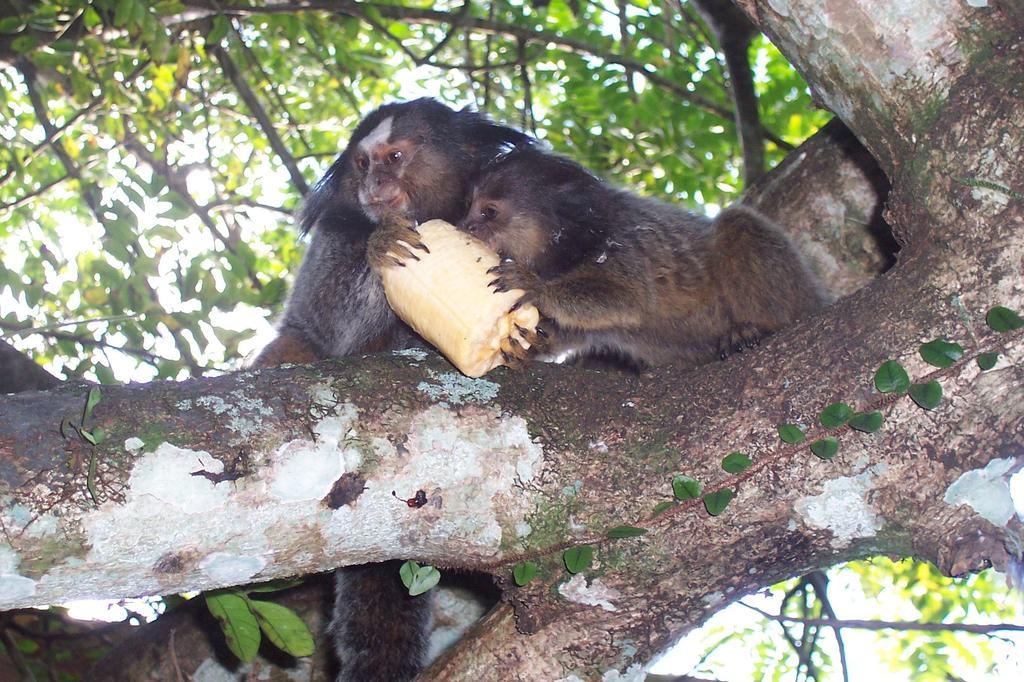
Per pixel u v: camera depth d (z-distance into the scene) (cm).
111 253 502
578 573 405
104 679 599
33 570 343
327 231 710
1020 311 383
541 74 1244
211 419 369
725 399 409
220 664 606
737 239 628
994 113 385
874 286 412
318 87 1342
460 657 421
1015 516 392
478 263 466
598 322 605
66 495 345
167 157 901
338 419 386
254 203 971
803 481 394
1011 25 390
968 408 385
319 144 1366
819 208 666
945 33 393
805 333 415
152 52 855
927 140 398
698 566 405
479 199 677
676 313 633
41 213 1152
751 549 404
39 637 756
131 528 352
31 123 1258
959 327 388
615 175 1195
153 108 1017
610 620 406
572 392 418
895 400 389
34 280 693
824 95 431
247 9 1012
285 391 386
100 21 974
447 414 401
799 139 1216
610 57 1055
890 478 390
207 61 1130
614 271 614
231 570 375
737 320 633
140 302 590
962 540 394
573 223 644
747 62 926
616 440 407
